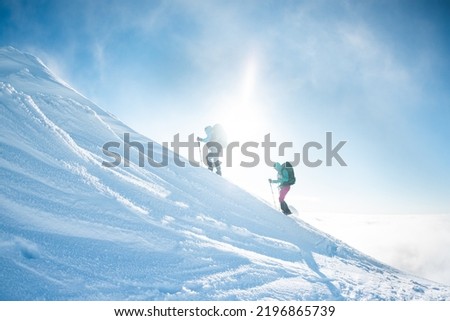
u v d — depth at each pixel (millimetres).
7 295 2994
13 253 3479
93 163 6309
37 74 10219
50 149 5723
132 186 6305
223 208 7781
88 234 4340
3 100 6141
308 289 4832
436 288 7066
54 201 4617
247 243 6273
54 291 3240
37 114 6367
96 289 3475
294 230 8508
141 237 4762
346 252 8531
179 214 6188
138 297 3553
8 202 4156
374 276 6922
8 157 4934
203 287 4090
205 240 5516
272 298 4277
